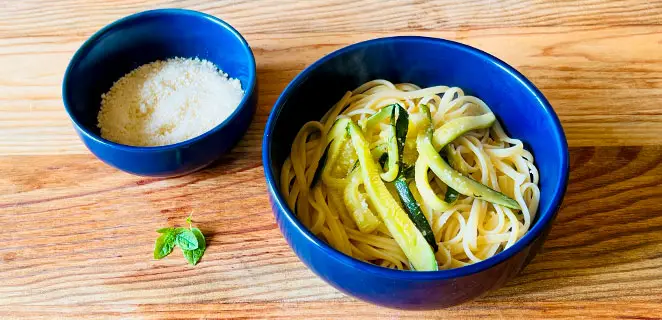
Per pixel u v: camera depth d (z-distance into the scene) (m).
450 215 0.33
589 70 0.40
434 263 0.30
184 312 0.31
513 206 0.32
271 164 0.30
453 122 0.34
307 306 0.31
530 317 0.31
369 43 0.35
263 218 0.35
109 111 0.38
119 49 0.39
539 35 0.42
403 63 0.36
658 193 0.35
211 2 0.46
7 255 0.34
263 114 0.39
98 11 0.45
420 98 0.37
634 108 0.38
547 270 0.32
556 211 0.28
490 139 0.36
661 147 0.37
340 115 0.37
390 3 0.45
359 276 0.27
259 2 0.45
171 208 0.35
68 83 0.36
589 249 0.33
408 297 0.27
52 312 0.32
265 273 0.33
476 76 0.35
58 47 0.43
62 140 0.38
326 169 0.34
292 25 0.44
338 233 0.33
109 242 0.34
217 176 0.37
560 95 0.39
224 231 0.34
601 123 0.38
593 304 0.31
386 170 0.34
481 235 0.33
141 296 0.32
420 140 0.33
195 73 0.40
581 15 0.43
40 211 0.35
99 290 0.32
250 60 0.36
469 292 0.28
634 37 0.42
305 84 0.34
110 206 0.35
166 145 0.35
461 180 0.32
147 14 0.38
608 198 0.35
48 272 0.33
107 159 0.34
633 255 0.32
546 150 0.32
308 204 0.34
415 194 0.34
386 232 0.33
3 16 0.45
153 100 0.39
